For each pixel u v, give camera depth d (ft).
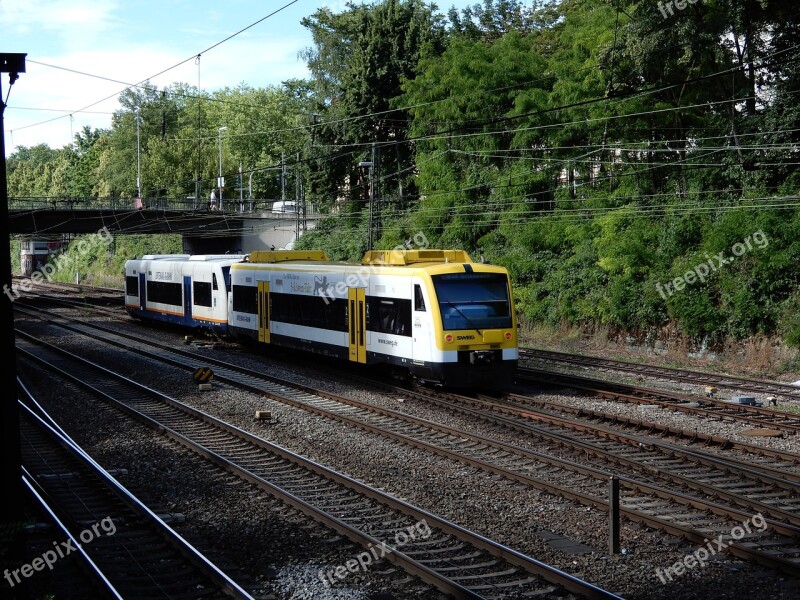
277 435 52.75
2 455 26.50
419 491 39.55
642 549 31.55
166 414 59.98
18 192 436.35
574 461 45.39
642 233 104.32
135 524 35.12
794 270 88.53
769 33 102.17
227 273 102.83
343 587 28.32
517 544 32.01
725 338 93.20
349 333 74.90
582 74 122.42
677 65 102.68
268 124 290.15
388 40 168.96
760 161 101.24
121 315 150.61
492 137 134.21
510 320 65.82
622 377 77.30
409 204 168.86
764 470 42.29
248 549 32.12
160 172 256.93
